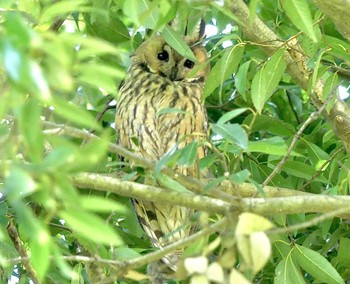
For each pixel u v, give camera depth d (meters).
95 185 7.54
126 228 10.99
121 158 11.15
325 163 9.88
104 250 7.83
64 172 5.15
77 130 7.00
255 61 10.12
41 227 4.92
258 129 10.93
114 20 11.03
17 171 4.71
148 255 6.60
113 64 11.13
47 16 5.89
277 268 9.02
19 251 8.84
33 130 4.75
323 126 11.11
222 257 5.69
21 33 4.43
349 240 10.09
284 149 7.15
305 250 9.10
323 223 10.01
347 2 8.12
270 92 8.55
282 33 11.52
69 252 9.46
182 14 7.63
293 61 9.87
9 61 4.35
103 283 6.73
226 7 6.52
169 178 7.41
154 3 6.52
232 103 11.98
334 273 9.00
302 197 7.14
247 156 10.60
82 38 4.94
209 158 7.23
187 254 7.27
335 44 8.87
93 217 5.00
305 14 6.73
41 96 4.54
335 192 9.20
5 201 9.00
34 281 8.77
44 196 4.94
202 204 7.35
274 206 7.10
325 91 8.95
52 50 4.62
